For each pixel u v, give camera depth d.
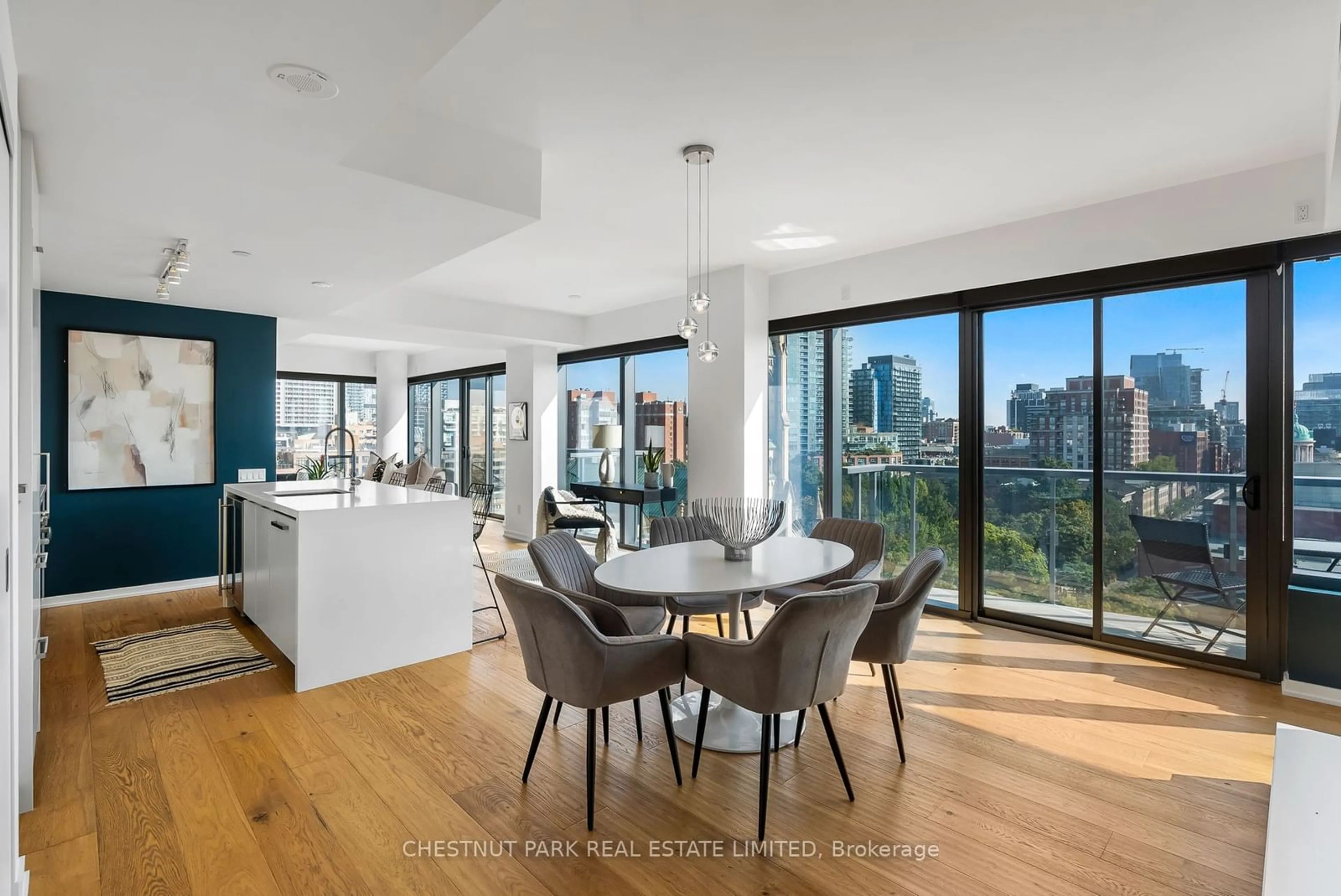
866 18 2.07
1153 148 3.03
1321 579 3.19
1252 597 3.38
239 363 5.26
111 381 4.75
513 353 7.80
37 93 1.87
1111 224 3.71
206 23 1.56
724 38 2.17
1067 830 2.14
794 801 2.32
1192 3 2.01
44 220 2.97
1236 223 3.31
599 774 2.49
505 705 3.10
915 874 1.94
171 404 4.97
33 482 2.38
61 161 2.34
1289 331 3.25
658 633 3.05
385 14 1.53
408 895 1.85
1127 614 3.82
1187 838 2.10
